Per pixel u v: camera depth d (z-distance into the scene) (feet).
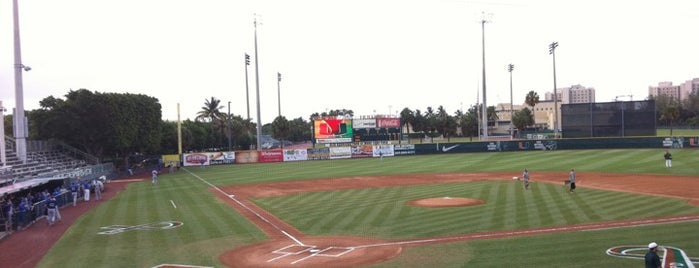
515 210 102.58
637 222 86.79
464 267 63.36
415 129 515.09
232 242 82.17
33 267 71.67
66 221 110.83
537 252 68.95
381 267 65.16
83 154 242.78
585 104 312.29
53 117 232.53
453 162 246.47
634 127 301.63
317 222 98.07
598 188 133.69
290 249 76.48
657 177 156.15
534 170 192.85
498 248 72.02
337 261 69.05
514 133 555.28
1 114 158.51
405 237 81.92
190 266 68.69
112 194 165.48
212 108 425.69
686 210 96.78
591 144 296.30
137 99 268.41
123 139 252.62
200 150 419.54
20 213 101.65
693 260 62.64
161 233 91.76
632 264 61.82
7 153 194.29
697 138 267.80
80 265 71.05
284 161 309.22
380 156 308.60
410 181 170.19
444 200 119.75
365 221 96.84
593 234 78.48
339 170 227.61
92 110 239.30
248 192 155.43
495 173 187.21
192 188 172.65
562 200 113.80
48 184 150.00
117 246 82.28
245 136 468.75
